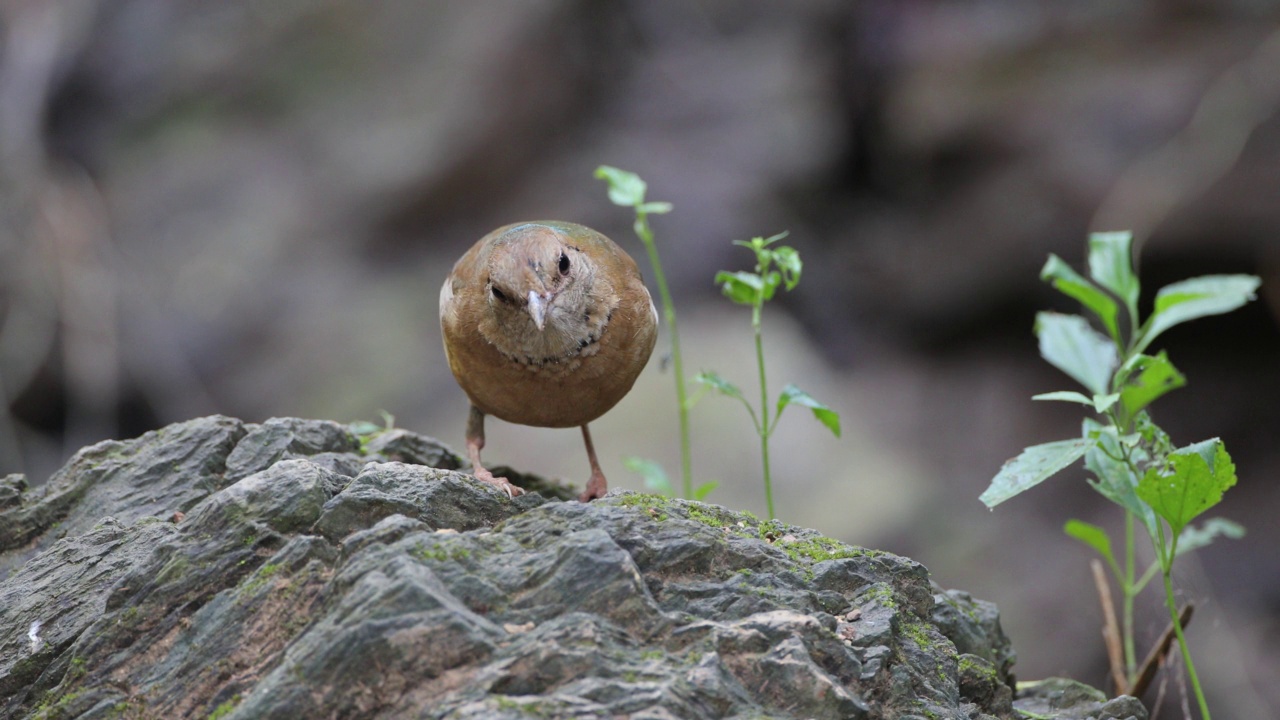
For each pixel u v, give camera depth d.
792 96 19.50
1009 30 17.14
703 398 15.30
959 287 17.84
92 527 5.79
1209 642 14.07
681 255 18.08
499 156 18.00
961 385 18.20
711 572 4.93
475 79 17.81
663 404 15.21
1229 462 5.31
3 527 5.93
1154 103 15.90
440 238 18.00
